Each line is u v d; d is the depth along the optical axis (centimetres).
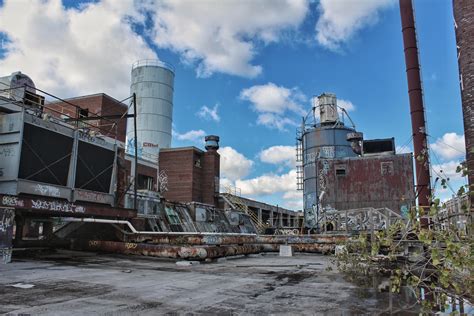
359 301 769
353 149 3853
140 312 633
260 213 5803
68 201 1639
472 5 1518
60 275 1026
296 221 6544
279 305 722
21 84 2131
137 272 1164
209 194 4725
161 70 5634
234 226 4003
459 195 573
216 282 992
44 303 670
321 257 2011
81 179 1814
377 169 3412
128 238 1836
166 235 1752
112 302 698
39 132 1587
